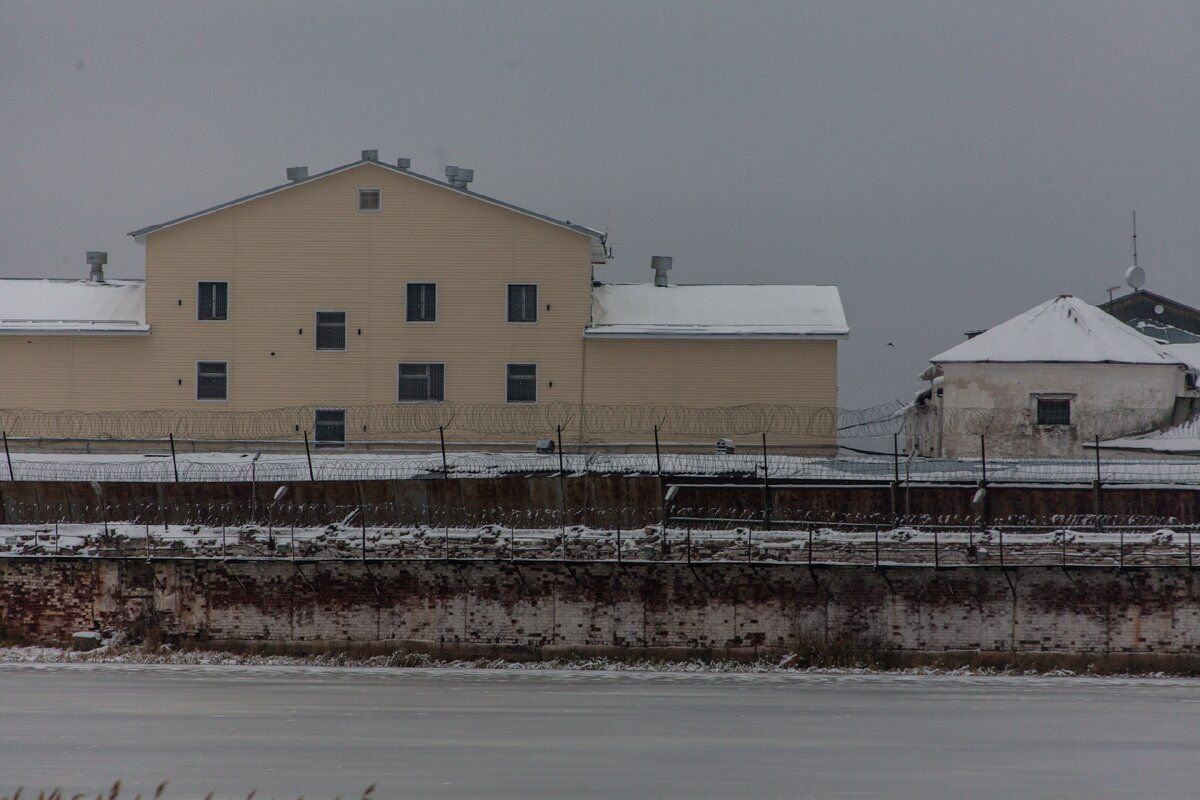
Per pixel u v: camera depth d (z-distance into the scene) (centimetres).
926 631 9731
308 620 10031
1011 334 13975
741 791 7106
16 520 10900
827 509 10500
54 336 14275
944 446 13738
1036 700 9025
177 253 14362
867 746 8012
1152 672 9588
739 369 14100
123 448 13850
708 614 9838
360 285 14288
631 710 8744
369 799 6850
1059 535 9994
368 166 14312
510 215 14288
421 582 9981
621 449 13862
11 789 7000
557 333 14200
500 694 9131
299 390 14275
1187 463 11275
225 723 8369
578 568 9894
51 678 9475
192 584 10100
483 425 14138
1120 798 7112
